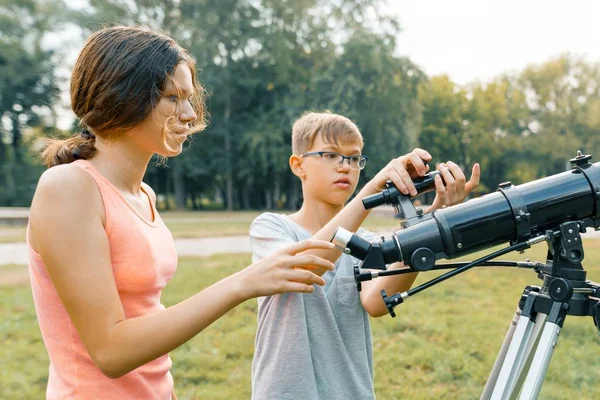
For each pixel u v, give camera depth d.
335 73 33.12
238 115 35.31
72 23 30.45
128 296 1.21
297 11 34.28
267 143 32.84
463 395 3.28
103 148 1.25
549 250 1.46
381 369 3.67
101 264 1.08
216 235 13.56
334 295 1.66
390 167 1.35
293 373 1.52
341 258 1.72
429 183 1.35
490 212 1.31
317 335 1.59
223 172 35.19
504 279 6.75
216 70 33.69
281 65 33.75
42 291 1.15
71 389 1.16
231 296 1.06
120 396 1.19
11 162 34.47
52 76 30.14
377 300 1.65
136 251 1.19
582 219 1.40
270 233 1.68
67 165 1.14
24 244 11.83
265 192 41.25
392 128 33.53
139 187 1.36
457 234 1.29
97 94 1.15
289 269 1.08
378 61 31.89
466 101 45.78
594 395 3.24
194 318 1.04
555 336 1.30
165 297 5.63
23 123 33.56
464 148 46.59
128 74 1.13
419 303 5.46
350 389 1.60
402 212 1.34
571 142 45.97
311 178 1.82
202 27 33.00
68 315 1.15
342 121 1.82
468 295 5.87
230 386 3.41
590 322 4.68
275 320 1.58
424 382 3.48
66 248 1.06
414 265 1.27
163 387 1.31
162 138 1.19
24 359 3.81
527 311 1.38
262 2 34.69
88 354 1.16
